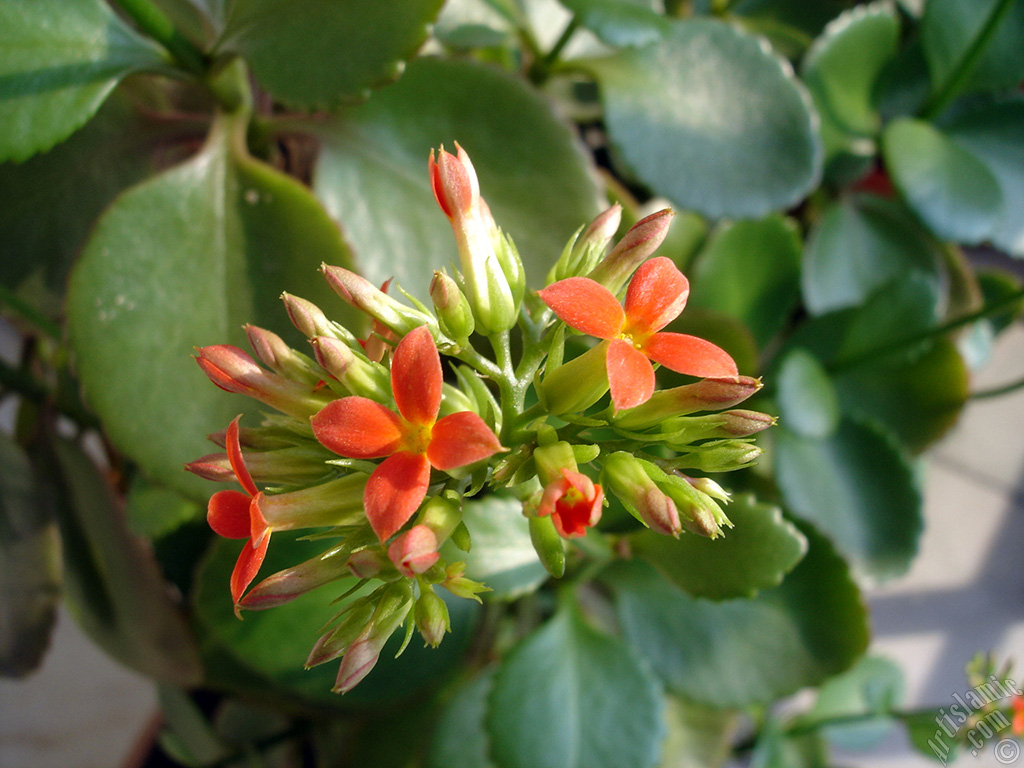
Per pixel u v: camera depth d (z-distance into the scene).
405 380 0.07
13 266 0.12
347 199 0.11
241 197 0.10
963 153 0.16
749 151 0.13
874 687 0.17
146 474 0.10
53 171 0.12
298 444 0.08
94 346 0.10
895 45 0.17
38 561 0.13
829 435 0.16
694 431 0.08
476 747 0.13
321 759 0.16
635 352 0.07
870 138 0.17
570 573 0.13
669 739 0.15
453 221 0.08
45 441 0.13
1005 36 0.16
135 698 0.21
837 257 0.17
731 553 0.11
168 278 0.10
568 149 0.11
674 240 0.15
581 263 0.09
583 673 0.12
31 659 0.13
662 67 0.13
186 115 0.13
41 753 0.20
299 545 0.11
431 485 0.08
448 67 0.11
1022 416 0.26
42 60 0.10
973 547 0.25
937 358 0.16
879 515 0.15
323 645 0.08
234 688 0.13
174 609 0.13
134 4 0.09
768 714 0.17
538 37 0.15
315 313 0.08
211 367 0.08
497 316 0.08
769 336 0.16
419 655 0.12
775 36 0.18
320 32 0.10
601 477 0.08
